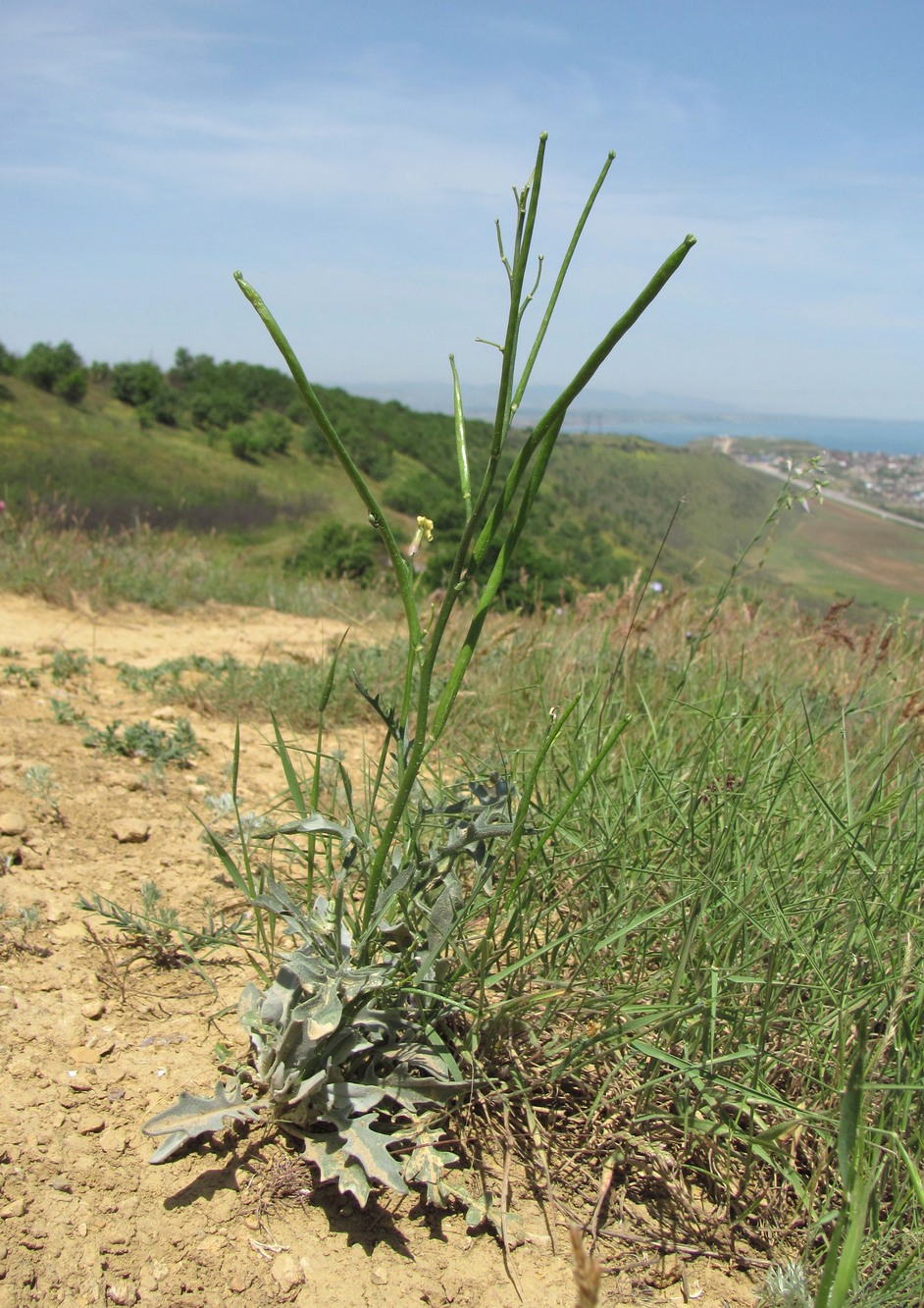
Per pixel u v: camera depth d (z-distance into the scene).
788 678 3.82
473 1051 1.77
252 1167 1.66
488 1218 1.62
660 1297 1.53
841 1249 1.48
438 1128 1.75
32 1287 1.40
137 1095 1.78
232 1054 1.91
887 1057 1.76
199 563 9.02
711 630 4.19
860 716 3.36
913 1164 1.46
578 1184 1.72
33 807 2.87
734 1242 1.65
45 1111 1.71
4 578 6.93
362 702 4.38
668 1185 1.72
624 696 3.00
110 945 2.26
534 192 1.26
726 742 2.76
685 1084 1.78
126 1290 1.42
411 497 45.03
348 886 2.32
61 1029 1.94
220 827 2.94
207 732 3.93
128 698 4.27
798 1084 1.85
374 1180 1.68
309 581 9.27
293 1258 1.51
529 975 1.97
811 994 1.94
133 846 2.76
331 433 1.37
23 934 2.22
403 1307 1.45
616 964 1.98
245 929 2.28
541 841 1.75
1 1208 1.51
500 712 3.53
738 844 2.13
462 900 1.73
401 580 1.50
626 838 2.15
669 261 1.18
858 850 2.04
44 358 50.28
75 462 38.81
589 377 1.31
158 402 52.41
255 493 40.31
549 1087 1.87
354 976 1.60
